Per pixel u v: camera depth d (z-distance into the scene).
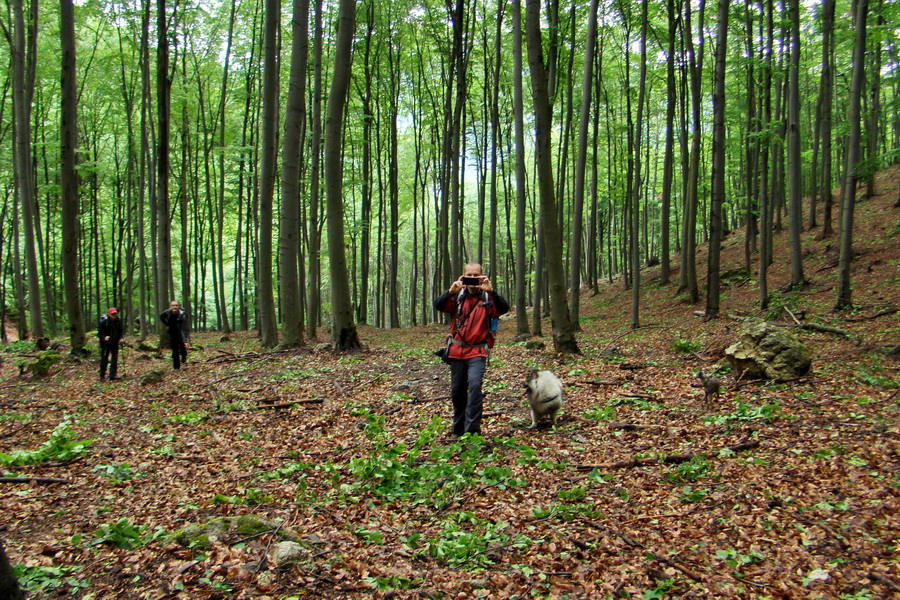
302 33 14.05
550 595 3.33
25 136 17.84
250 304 33.22
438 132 30.12
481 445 6.16
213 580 3.28
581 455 5.84
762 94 19.50
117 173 29.33
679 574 3.52
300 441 6.80
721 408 7.04
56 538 3.91
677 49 22.17
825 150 20.31
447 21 23.83
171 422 7.82
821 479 4.64
